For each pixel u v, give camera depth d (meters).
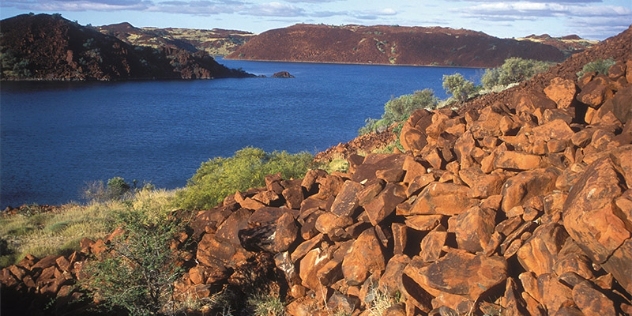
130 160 33.50
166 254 5.73
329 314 5.38
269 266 6.22
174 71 160.00
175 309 5.65
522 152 5.92
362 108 74.00
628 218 4.07
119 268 5.64
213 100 90.00
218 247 6.55
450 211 5.72
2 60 128.50
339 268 5.81
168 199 12.48
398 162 6.95
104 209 12.92
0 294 6.47
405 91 111.94
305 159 14.06
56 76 133.00
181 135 46.53
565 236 4.66
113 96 96.38
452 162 6.39
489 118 6.83
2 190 24.31
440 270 4.82
